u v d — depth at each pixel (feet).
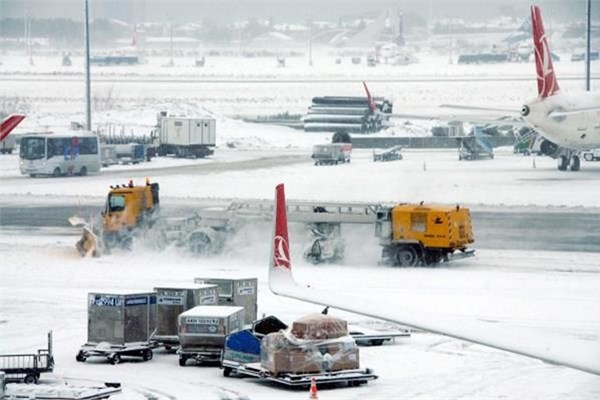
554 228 388.16
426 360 198.49
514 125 615.98
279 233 156.97
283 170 591.37
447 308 245.86
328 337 179.32
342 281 284.00
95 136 597.11
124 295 199.41
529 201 461.78
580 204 452.76
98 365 197.06
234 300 219.61
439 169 590.14
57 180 564.30
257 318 232.32
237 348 187.11
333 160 622.13
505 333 131.95
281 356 177.99
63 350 209.15
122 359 200.95
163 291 205.36
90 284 287.28
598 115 562.66
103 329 200.23
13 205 469.16
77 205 467.52
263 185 525.34
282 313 240.53
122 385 181.27
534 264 313.94
